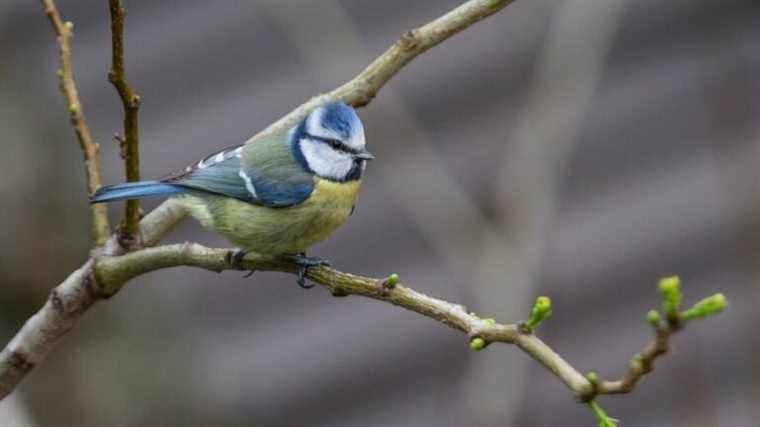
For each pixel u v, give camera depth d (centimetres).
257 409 1270
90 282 665
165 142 1364
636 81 1318
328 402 1284
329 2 1274
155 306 1195
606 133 1312
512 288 1008
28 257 1095
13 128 1135
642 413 1170
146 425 1127
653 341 454
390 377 1277
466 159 1284
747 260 1141
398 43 688
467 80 1318
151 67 1383
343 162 812
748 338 1138
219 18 1386
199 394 1185
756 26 1265
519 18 1295
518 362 1020
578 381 477
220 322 1298
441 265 1284
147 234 703
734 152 1191
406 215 1307
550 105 1077
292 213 800
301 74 1362
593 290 1255
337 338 1298
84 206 1145
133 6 1391
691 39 1302
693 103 1295
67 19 1372
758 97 1227
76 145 1184
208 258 645
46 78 1308
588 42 1088
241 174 803
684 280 1227
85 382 1106
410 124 1173
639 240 1262
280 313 1309
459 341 1262
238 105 1366
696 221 1251
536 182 1051
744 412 1121
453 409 1241
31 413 1073
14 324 1082
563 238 1273
